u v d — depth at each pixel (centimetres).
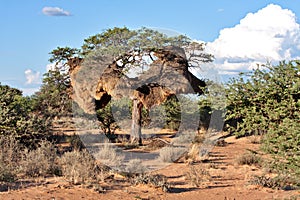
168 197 938
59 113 2564
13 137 1382
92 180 1055
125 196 929
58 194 912
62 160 1232
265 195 937
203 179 1118
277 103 767
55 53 2141
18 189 942
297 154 684
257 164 1318
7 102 1580
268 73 800
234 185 1056
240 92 829
